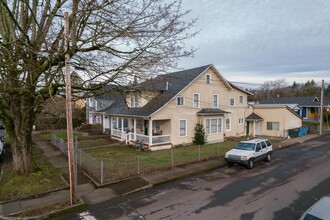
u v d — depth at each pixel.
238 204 9.39
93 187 11.28
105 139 27.73
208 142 25.28
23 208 8.91
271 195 10.30
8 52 9.61
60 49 9.86
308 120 47.00
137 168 14.27
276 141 26.34
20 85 11.10
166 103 22.19
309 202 9.51
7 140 24.62
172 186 11.69
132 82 11.99
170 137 23.09
